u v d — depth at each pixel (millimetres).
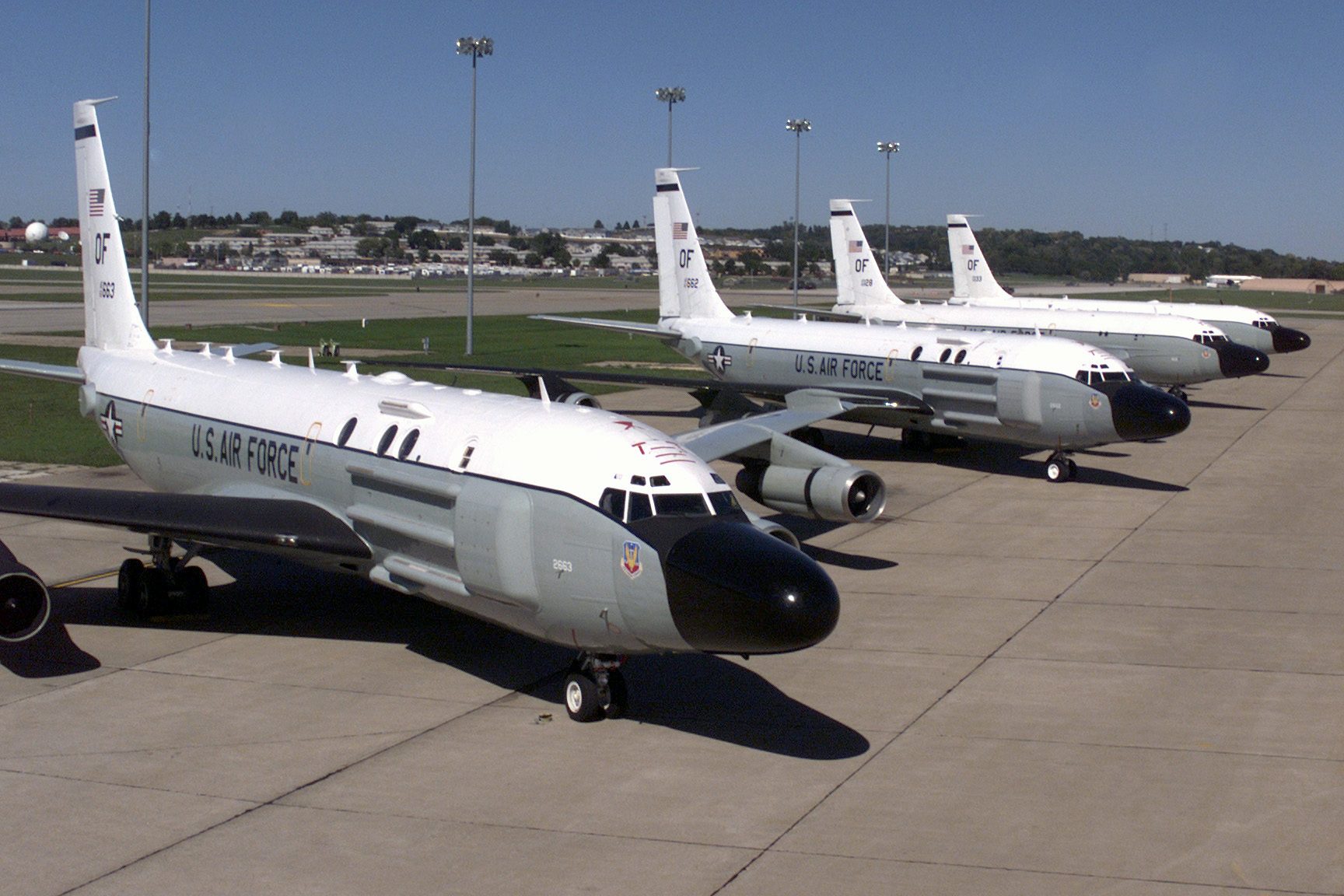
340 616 21984
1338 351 91375
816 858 12750
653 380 38312
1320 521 31062
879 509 25688
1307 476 38094
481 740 16062
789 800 14258
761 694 18062
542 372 36562
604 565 16062
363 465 20031
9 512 19016
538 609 16922
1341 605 23109
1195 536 29328
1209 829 13516
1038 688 18391
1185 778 14977
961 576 25344
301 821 13516
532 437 17812
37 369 29828
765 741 16141
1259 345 67250
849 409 37188
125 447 27453
